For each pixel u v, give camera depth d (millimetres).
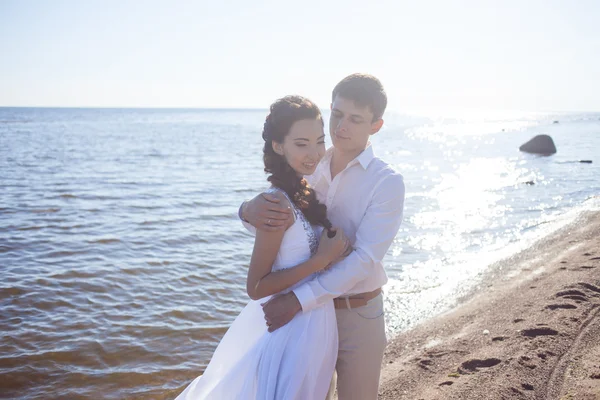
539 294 5594
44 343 5430
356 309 2441
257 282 2191
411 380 3914
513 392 3395
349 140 2408
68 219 11898
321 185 2596
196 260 8766
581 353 3891
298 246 2227
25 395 4473
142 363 5094
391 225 2354
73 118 137125
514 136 62969
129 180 19812
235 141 50438
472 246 9367
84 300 6715
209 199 15688
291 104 2197
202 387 2420
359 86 2350
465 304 5953
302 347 2150
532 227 10680
